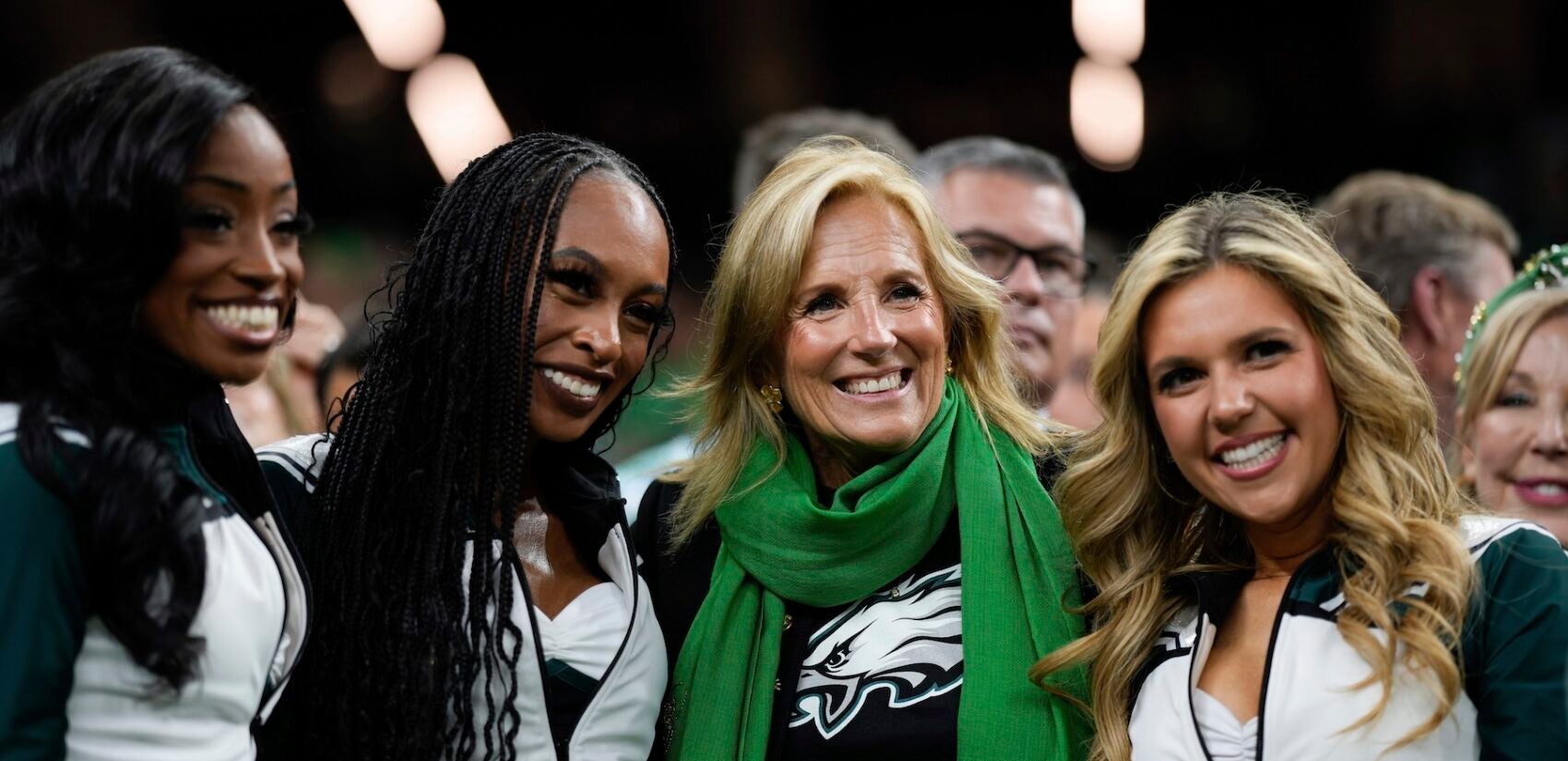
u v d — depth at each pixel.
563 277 1.85
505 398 1.82
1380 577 1.76
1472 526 1.81
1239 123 10.24
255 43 10.67
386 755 1.75
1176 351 1.85
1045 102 10.94
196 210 1.46
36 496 1.42
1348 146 9.97
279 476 1.86
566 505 1.99
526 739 1.81
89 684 1.47
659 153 10.95
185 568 1.49
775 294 2.11
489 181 1.87
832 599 2.09
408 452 1.85
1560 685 1.66
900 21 11.02
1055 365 3.00
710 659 2.11
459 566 1.81
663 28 10.85
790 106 10.42
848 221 2.12
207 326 1.50
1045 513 2.14
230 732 1.57
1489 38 9.05
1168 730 1.84
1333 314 1.81
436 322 1.85
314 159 10.38
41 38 9.21
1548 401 2.28
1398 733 1.69
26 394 1.44
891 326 2.08
